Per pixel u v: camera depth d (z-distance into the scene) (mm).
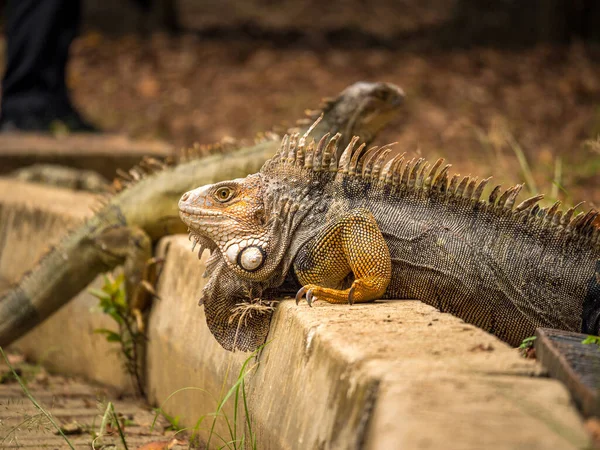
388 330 4465
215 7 31516
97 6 29953
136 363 8008
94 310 8102
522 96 21422
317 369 4430
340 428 3938
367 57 25516
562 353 4062
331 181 5570
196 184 7891
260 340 5469
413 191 5648
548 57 24516
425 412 3314
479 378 3676
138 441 6434
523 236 5637
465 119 18953
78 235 8227
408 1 31531
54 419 6977
